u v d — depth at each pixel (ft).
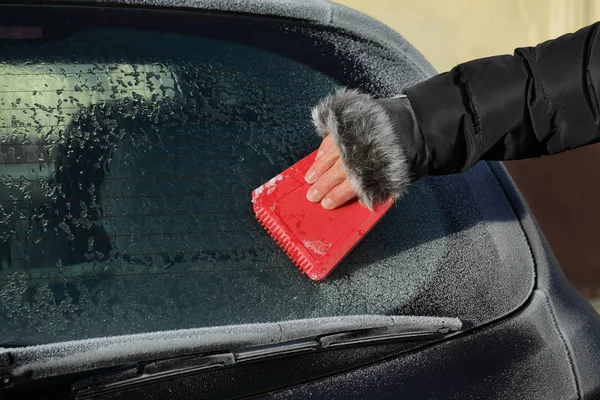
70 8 6.22
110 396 4.91
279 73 6.51
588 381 5.84
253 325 5.20
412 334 5.61
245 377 5.25
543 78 5.36
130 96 5.94
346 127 5.43
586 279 11.01
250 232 5.76
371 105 5.47
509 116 5.43
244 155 6.02
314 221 5.75
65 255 5.37
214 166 5.89
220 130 6.04
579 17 14.07
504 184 6.98
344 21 7.04
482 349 5.82
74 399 4.82
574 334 6.06
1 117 5.62
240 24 6.65
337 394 5.35
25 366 4.62
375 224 6.03
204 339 5.01
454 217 6.48
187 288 5.47
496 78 5.45
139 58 6.13
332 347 5.39
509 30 13.92
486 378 5.67
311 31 6.91
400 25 13.82
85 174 5.59
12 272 5.27
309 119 6.35
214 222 5.72
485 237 6.47
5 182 5.46
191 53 6.31
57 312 5.20
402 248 6.13
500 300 6.14
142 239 5.54
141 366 4.91
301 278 5.73
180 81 6.14
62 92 5.80
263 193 5.77
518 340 5.94
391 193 5.56
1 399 4.76
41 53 5.92
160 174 5.75
